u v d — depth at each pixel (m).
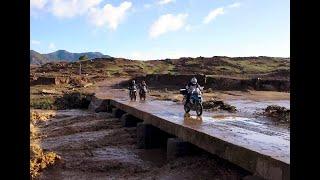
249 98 35.88
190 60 95.00
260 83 48.38
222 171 11.25
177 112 19.70
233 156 9.64
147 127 18.02
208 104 24.70
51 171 13.29
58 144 18.64
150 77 62.25
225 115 19.50
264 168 8.05
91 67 88.69
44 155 14.11
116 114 29.39
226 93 42.50
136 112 21.78
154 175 12.68
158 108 22.34
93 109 36.81
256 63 87.06
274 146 9.36
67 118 31.39
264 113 20.62
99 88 58.28
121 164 14.49
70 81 64.44
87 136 20.59
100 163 14.59
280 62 88.69
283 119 17.44
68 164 14.29
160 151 17.19
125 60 96.25
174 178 11.69
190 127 13.40
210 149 11.23
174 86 57.59
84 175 13.05
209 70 78.38
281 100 33.44
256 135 11.84
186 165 12.51
